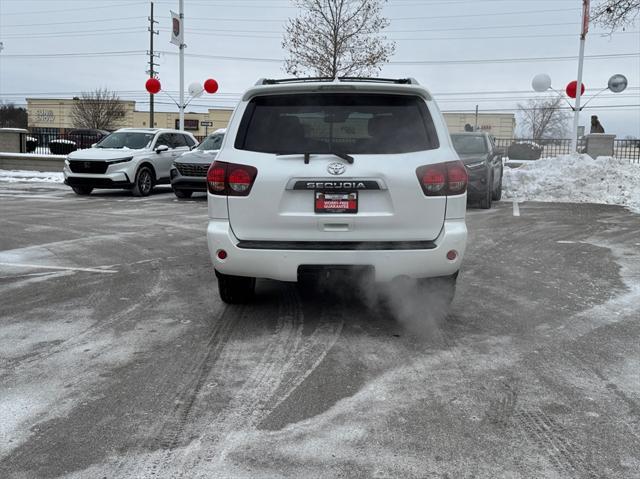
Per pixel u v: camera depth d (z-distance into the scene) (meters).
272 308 5.50
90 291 6.10
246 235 4.68
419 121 4.73
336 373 3.99
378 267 4.55
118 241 9.02
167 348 4.46
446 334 4.81
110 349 4.43
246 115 4.82
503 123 68.75
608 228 10.73
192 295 5.97
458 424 3.29
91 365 4.12
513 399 3.61
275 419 3.34
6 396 3.62
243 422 3.30
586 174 16.78
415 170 4.55
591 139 23.36
